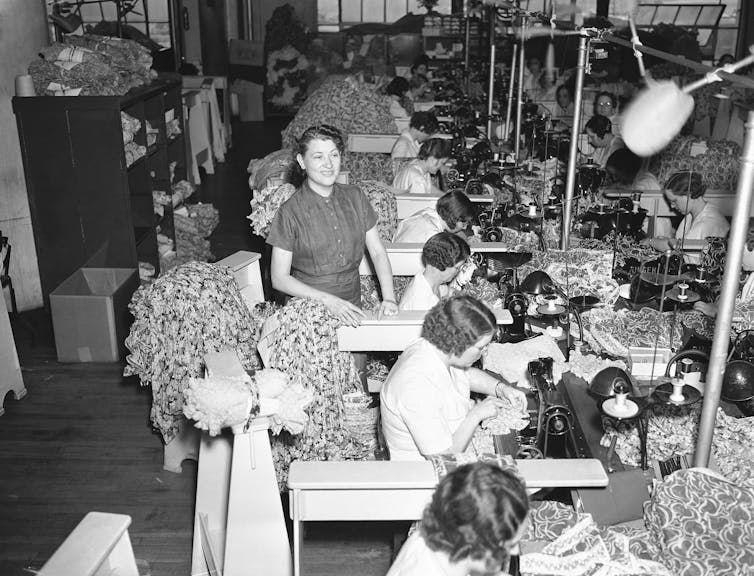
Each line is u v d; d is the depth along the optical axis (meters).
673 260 3.77
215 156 11.05
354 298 3.39
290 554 2.77
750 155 2.02
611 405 2.42
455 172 5.73
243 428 2.60
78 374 4.91
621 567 2.19
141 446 4.12
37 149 5.28
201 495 3.07
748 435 2.60
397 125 8.53
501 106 7.74
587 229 4.29
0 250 5.34
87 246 5.46
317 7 15.62
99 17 11.00
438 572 1.81
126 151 5.59
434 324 2.53
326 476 2.36
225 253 7.25
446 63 12.11
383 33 14.90
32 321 5.65
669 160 5.21
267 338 3.23
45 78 5.37
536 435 2.65
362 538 3.39
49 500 3.67
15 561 3.26
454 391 2.61
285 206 3.21
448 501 1.74
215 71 14.09
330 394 3.13
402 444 2.62
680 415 2.67
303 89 14.63
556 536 2.36
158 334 3.48
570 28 3.96
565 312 3.27
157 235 6.54
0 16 5.32
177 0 12.62
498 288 3.76
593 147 5.80
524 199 4.84
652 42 10.05
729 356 2.87
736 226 2.09
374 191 4.70
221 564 2.95
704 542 2.19
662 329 3.27
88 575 1.92
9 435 4.22
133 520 3.53
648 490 2.49
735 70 2.09
